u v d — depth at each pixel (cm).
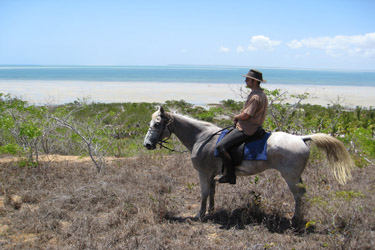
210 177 548
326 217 489
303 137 498
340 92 5856
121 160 927
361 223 474
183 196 652
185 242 446
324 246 414
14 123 867
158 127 554
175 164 862
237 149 505
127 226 486
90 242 439
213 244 449
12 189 669
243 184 668
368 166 805
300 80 12700
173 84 8744
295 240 455
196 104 3819
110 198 608
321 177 707
